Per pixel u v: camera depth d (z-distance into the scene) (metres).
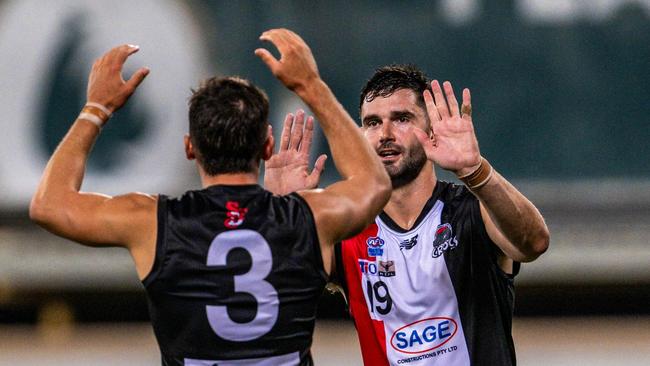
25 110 42.72
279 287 11.65
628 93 42.31
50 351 42.22
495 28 42.38
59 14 42.69
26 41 42.66
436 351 14.80
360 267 15.16
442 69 42.44
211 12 42.72
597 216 43.00
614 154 42.38
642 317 48.81
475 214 14.81
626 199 42.56
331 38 42.66
